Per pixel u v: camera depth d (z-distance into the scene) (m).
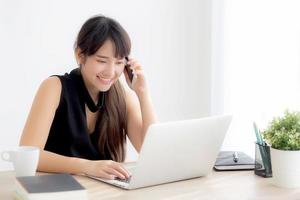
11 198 1.47
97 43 1.91
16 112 3.12
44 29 3.11
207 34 3.46
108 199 1.47
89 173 1.72
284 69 2.64
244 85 2.97
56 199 1.32
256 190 1.59
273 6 2.70
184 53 3.46
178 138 1.59
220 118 1.68
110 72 1.95
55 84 2.05
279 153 1.60
